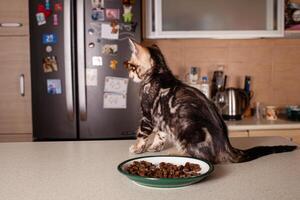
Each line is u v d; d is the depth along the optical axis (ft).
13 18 7.82
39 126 7.73
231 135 7.79
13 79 7.97
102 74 7.61
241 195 2.79
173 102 3.61
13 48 7.89
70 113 7.57
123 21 7.56
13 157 4.21
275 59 9.39
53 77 7.62
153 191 2.92
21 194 2.93
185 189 2.94
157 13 8.35
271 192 2.86
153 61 3.83
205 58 9.32
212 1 8.43
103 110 7.67
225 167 3.56
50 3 7.49
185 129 3.51
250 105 9.35
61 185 3.14
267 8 8.50
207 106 3.62
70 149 4.60
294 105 9.39
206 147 3.47
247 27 8.54
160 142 4.20
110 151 4.44
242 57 9.36
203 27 8.48
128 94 7.64
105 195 2.85
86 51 7.57
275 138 5.16
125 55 7.59
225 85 9.17
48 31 7.54
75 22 7.57
